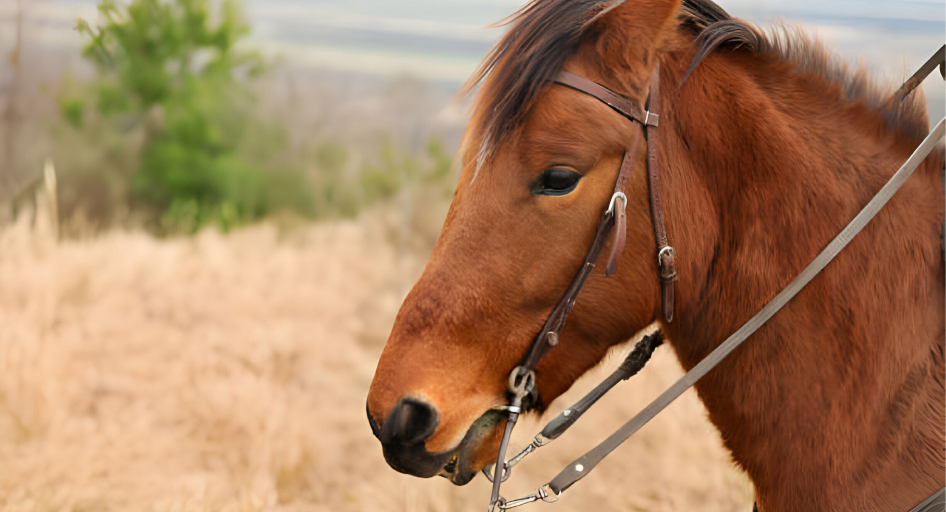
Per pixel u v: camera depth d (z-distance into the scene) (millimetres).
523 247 1542
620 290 1584
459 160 1739
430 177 11805
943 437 1563
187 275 7613
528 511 3686
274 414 4496
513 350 1593
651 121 1529
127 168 12820
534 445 1726
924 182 1647
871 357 1572
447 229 1620
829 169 1612
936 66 1676
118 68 12023
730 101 1611
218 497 3748
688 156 1600
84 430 4398
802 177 1592
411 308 1611
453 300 1568
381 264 8969
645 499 3814
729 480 3885
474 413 1604
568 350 1633
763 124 1599
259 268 8234
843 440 1573
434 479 3916
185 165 13016
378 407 1583
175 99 12914
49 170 7840
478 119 1598
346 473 4207
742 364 1635
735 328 1650
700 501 3785
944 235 1594
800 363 1588
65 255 7293
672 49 1623
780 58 1713
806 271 1557
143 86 12398
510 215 1543
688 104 1601
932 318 1600
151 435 4426
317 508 3807
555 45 1525
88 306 6414
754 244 1601
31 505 3482
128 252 7914
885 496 1566
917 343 1588
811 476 1591
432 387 1561
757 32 1710
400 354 1596
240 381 4992
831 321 1579
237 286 7477
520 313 1570
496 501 1649
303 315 6953
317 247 9812
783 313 1593
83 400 4809
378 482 4074
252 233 11008
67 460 3955
